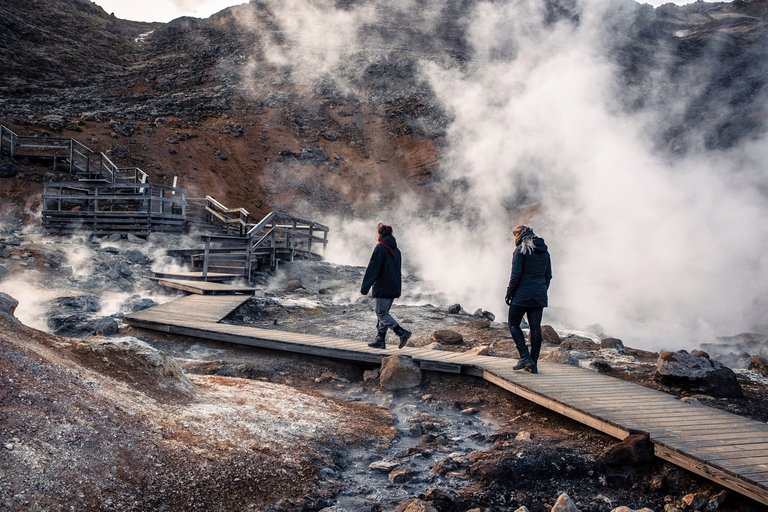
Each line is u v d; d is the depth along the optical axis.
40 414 2.97
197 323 8.22
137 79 61.34
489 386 6.16
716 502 3.45
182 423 3.79
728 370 6.11
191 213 22.58
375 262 6.77
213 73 63.75
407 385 6.27
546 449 4.34
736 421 4.45
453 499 3.50
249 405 4.70
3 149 24.66
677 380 6.14
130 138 37.50
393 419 5.29
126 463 2.97
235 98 55.00
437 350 7.35
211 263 14.99
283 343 7.14
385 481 3.80
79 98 48.94
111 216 16.55
